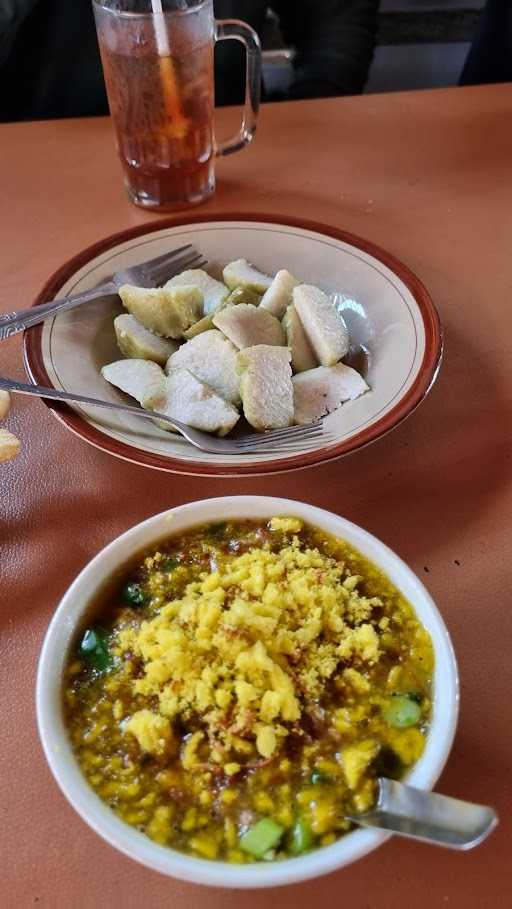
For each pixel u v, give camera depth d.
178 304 0.38
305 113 0.58
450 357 0.39
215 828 0.21
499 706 0.26
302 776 0.22
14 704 0.26
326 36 0.75
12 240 0.46
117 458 0.34
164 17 0.40
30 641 0.28
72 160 0.53
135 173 0.47
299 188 0.51
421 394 0.33
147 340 0.38
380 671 0.24
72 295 0.39
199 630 0.23
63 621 0.24
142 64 0.42
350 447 0.31
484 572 0.30
